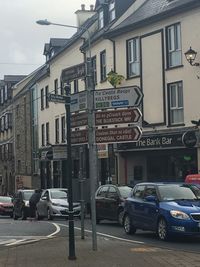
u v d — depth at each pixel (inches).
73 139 502.9
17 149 2352.4
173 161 1098.1
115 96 469.1
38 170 2001.7
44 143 1920.5
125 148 1186.0
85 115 484.4
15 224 886.4
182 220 557.0
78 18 1752.0
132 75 1196.5
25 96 2198.6
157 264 405.7
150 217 610.5
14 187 2370.8
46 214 1019.3
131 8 1288.1
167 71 1087.0
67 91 460.4
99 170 1347.2
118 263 410.9
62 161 1723.7
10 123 2485.2
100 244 534.3
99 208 850.8
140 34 1167.0
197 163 1009.5
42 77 1908.2
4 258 448.1
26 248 513.0
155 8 1180.5
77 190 572.4
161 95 1104.2
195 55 1004.6
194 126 1005.8
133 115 461.7
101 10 1401.3
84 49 1434.5
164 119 1091.3
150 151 1159.0
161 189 613.6
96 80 1359.5
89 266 398.0
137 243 550.3
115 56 1248.8
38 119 1999.3
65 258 437.7
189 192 615.5
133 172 1210.0
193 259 430.0
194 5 1007.6
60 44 1855.3
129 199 673.0
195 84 1013.8
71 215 433.7
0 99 2731.3
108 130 469.4
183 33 1045.2
